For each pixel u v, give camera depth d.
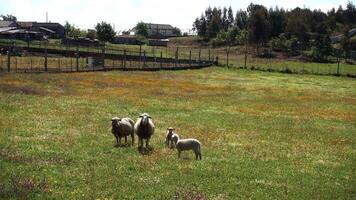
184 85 71.56
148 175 20.78
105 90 58.12
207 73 99.81
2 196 16.73
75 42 171.75
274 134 34.47
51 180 19.05
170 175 21.00
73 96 50.53
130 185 19.08
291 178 22.00
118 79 72.56
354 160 27.22
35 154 23.45
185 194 18.06
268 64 139.50
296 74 111.69
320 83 91.25
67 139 27.83
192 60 125.06
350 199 19.19
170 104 49.47
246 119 41.81
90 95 52.38
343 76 111.31
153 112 42.94
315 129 38.03
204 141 29.94
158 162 23.31
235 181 20.78
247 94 65.31
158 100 52.22
